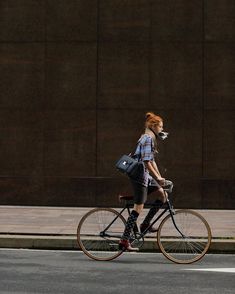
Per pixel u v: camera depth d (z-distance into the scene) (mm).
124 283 9250
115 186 20109
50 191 20234
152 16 20219
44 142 20297
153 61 20156
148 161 10852
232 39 20109
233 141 19984
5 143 20375
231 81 20047
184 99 20109
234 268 10531
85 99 20266
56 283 9203
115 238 11250
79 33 20328
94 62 20297
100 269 10336
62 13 20375
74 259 11273
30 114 20359
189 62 20125
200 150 20031
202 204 19938
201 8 20156
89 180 20156
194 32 20141
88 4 20328
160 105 20156
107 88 20219
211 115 20047
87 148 20219
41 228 14188
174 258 11109
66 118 20281
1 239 12586
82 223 11328
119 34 20266
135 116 20156
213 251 12227
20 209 19125
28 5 20438
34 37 20406
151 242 12219
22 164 20328
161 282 9336
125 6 20266
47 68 20359
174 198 19984
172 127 20094
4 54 20453
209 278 9680
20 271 10094
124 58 20219
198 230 11180
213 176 19984
